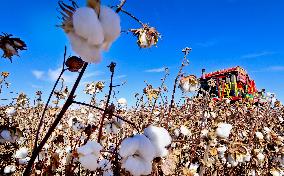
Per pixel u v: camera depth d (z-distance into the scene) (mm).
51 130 1331
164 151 1367
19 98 5426
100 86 4441
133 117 4012
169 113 3139
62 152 3148
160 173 1904
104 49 1114
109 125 2764
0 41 1816
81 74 1324
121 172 1685
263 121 5590
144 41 2389
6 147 3127
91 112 4301
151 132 1390
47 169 2391
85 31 1038
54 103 4371
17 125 2516
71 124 3506
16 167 3154
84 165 1613
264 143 4418
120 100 4055
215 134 3172
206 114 3918
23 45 1857
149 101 4121
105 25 1091
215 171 3984
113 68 2047
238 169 4246
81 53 1063
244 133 4676
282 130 5820
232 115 5348
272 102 6148
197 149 3467
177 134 3402
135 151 1304
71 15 1094
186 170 2859
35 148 1382
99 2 1099
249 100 6102
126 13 1742
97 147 1681
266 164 4430
